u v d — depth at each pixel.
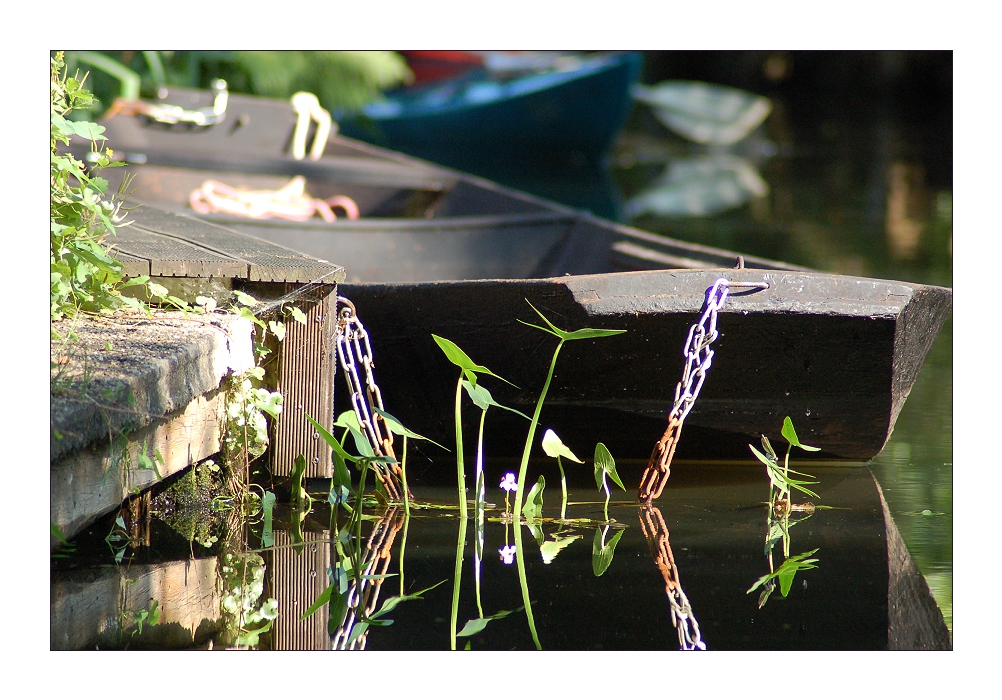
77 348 1.57
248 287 1.94
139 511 1.70
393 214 4.71
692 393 2.05
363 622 1.26
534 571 1.46
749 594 1.37
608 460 1.84
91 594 1.37
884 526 1.73
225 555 1.55
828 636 1.22
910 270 4.91
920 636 1.23
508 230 3.65
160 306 1.92
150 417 1.49
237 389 1.87
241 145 5.08
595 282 1.89
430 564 1.50
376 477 1.92
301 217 4.61
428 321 2.09
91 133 1.85
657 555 1.55
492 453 2.34
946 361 3.62
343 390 2.27
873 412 2.08
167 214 2.57
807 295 1.90
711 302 1.82
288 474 1.96
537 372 2.05
